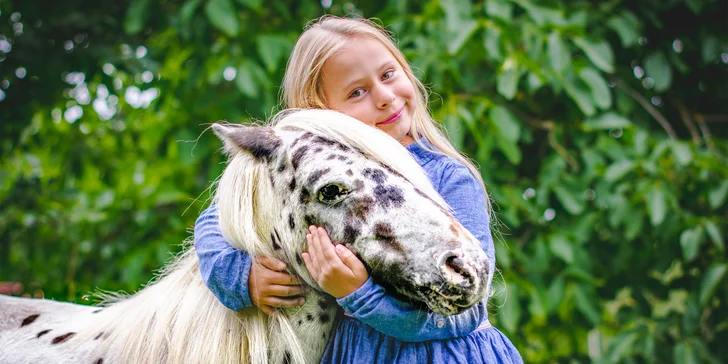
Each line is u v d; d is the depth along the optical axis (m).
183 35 4.05
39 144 5.17
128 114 5.27
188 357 1.87
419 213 1.54
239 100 3.96
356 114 1.89
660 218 3.57
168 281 2.08
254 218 1.80
